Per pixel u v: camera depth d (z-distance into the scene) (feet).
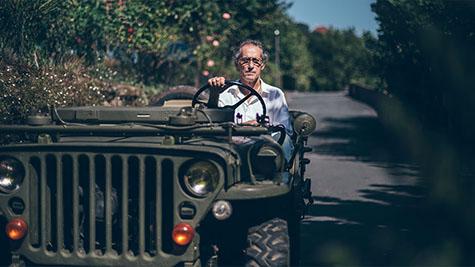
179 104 22.30
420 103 50.83
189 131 14.87
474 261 21.15
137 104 42.29
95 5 45.68
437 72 44.04
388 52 51.47
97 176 15.02
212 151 14.10
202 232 15.74
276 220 15.51
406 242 23.38
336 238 23.97
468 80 42.11
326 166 44.75
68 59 38.11
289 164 16.85
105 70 44.06
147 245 14.89
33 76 29.86
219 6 60.18
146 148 14.20
